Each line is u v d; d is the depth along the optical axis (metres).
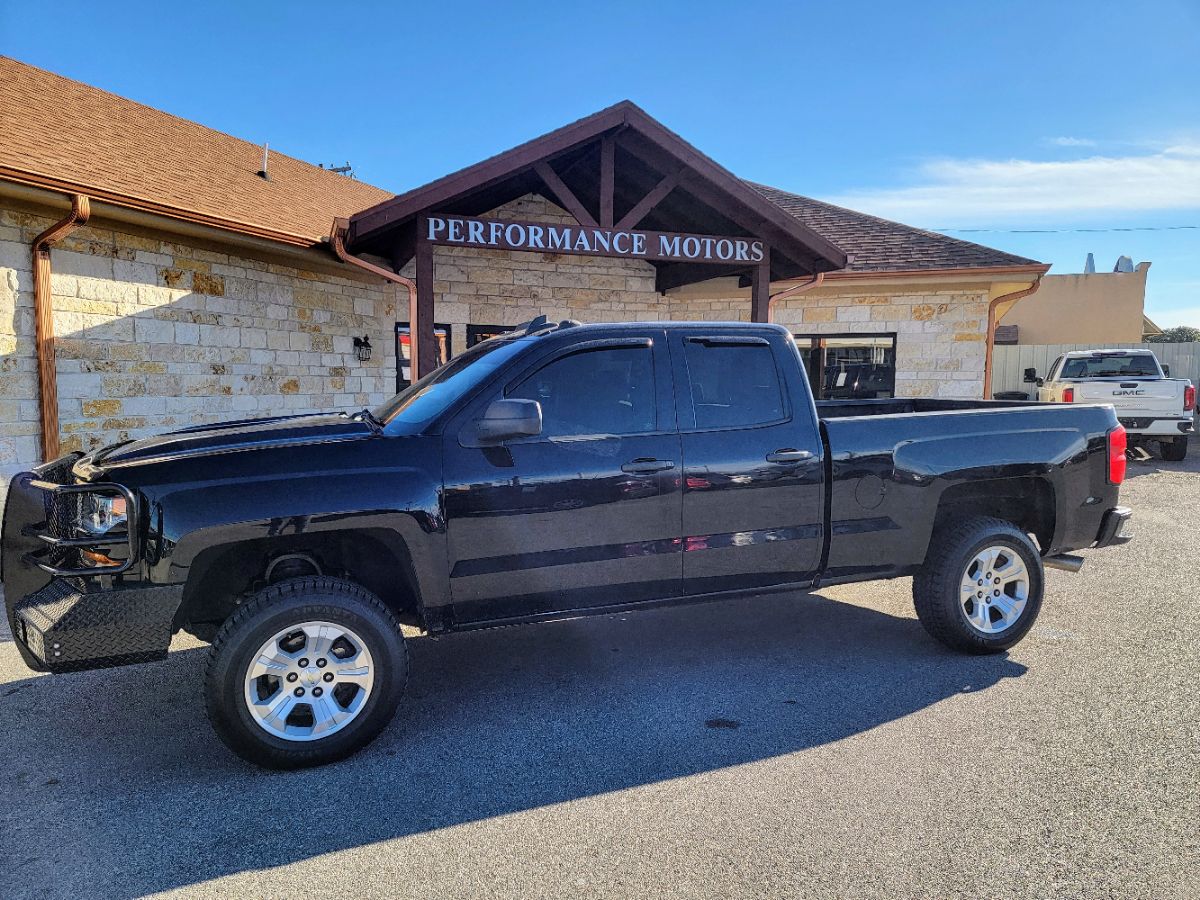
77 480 3.52
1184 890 2.50
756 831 2.84
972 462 4.53
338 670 3.45
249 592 3.74
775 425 4.25
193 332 8.80
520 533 3.76
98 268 7.85
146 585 3.21
